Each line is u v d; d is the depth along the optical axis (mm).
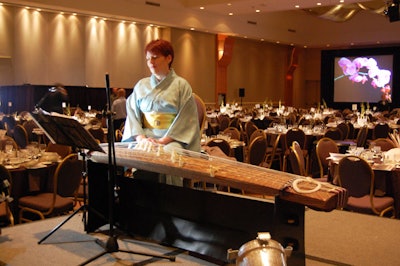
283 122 11305
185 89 3500
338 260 3350
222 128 11070
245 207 3117
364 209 4461
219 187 5961
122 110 10055
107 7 13305
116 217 3889
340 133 8594
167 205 3535
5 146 5750
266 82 21922
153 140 3424
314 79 24266
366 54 22109
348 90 22781
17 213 4574
